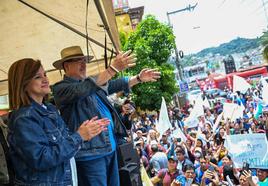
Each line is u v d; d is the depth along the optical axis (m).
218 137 12.74
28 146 1.99
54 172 2.12
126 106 3.58
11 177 2.15
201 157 8.90
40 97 2.26
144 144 10.28
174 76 24.00
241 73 47.19
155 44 23.30
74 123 2.73
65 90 2.60
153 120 19.70
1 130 2.26
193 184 6.93
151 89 22.52
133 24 42.66
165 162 7.89
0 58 4.17
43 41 4.02
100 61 5.11
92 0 3.05
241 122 13.54
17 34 3.70
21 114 2.09
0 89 4.74
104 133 2.77
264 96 15.25
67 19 3.52
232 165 7.84
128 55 2.56
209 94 39.84
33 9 3.29
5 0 3.05
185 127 14.45
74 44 4.29
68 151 2.10
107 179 2.94
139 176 3.31
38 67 2.24
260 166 7.96
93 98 2.86
